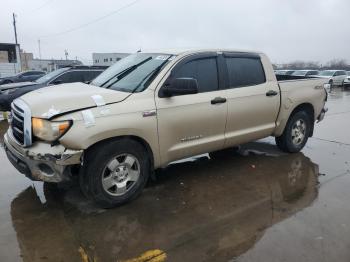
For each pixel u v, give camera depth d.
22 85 10.66
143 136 4.04
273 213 3.98
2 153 6.45
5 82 19.45
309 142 7.24
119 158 3.99
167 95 4.21
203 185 4.80
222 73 4.88
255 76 5.34
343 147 6.84
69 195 4.45
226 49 5.07
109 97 3.90
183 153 4.54
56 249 3.28
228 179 5.02
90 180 3.80
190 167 5.52
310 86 6.17
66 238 3.46
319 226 3.68
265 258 3.14
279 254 3.19
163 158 4.34
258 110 5.27
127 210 4.04
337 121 10.01
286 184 4.85
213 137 4.81
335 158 6.07
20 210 4.04
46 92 4.23
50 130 3.54
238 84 5.07
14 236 3.49
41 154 3.57
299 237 3.46
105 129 3.71
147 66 4.55
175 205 4.18
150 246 3.33
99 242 3.39
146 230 3.61
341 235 3.50
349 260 3.10
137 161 4.11
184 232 3.57
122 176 4.04
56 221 3.79
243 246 3.32
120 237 3.48
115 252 3.23
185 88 4.04
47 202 4.25
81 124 3.60
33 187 4.71
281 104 5.62
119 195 4.05
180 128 4.38
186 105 4.38
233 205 4.19
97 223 3.74
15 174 5.24
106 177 3.91
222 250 3.26
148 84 4.21
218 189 4.66
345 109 12.94
